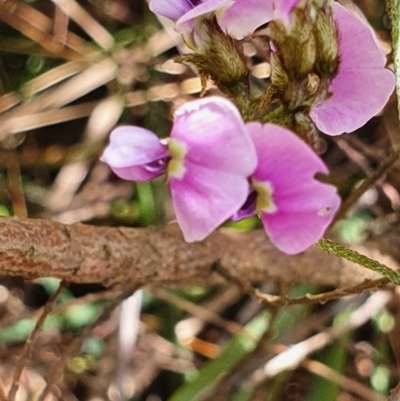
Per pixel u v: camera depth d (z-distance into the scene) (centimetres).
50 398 23
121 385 22
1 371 23
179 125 12
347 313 22
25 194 26
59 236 16
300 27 13
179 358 24
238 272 17
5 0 25
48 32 26
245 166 12
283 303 17
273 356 21
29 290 25
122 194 26
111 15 26
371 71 14
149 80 26
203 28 13
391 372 23
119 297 17
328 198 12
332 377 21
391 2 14
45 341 24
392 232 21
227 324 23
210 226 12
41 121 26
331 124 14
